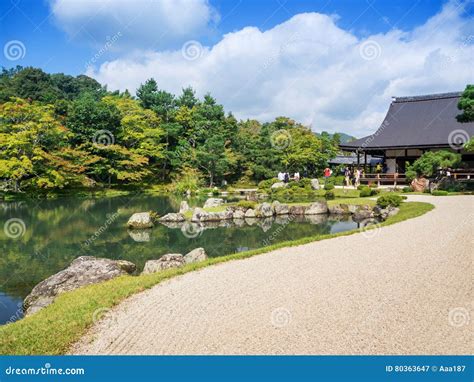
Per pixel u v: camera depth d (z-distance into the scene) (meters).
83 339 4.97
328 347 4.52
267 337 4.76
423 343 4.55
